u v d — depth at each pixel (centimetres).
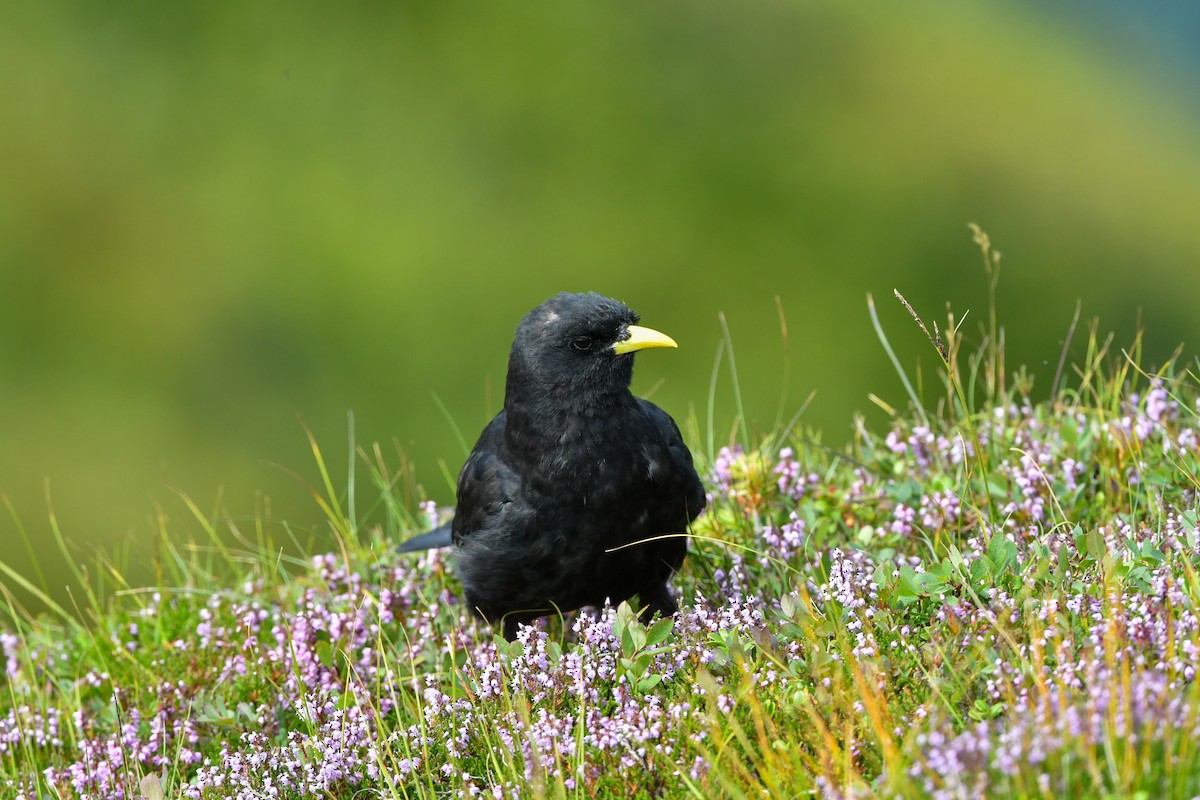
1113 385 698
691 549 658
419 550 696
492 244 1997
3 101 2181
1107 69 2411
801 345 1850
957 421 712
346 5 2269
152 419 1862
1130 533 518
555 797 439
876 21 2361
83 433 1855
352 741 504
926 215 2041
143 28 2255
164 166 2123
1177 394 695
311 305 1953
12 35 2270
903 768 380
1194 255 2056
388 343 1911
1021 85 2286
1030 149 2147
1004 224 2047
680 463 620
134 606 749
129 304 1986
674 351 1842
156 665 667
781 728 443
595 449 597
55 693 692
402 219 2020
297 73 2198
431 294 1947
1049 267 2020
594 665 498
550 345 596
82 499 1777
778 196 2038
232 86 2209
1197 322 1981
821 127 2153
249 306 1961
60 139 2155
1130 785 348
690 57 2217
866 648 454
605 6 2227
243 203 2067
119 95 2191
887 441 691
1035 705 387
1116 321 1961
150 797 520
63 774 574
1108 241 2081
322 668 605
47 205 2081
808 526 621
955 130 2198
